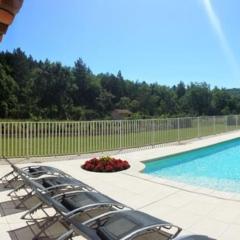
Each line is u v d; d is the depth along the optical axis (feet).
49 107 188.03
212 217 19.80
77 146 44.70
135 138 51.67
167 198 23.91
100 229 12.41
